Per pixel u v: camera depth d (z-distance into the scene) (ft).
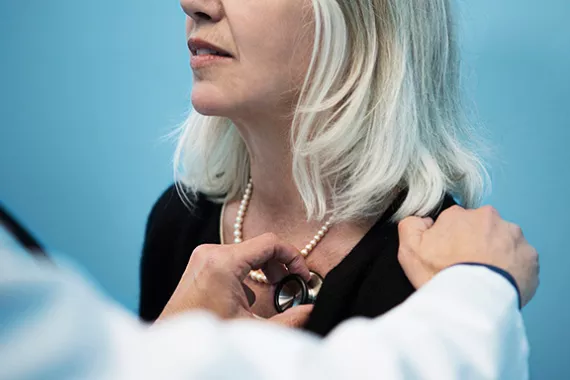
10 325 1.27
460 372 1.66
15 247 1.37
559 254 6.19
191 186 3.93
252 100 3.07
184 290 2.78
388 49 3.15
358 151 3.23
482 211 2.83
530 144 6.29
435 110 3.38
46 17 8.34
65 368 1.27
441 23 3.31
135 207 7.96
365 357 1.54
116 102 8.16
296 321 3.04
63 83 8.29
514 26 6.28
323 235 3.35
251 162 3.50
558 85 6.26
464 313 1.80
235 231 3.67
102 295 1.46
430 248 2.74
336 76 3.10
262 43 2.98
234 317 2.77
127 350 1.37
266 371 1.43
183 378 1.34
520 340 1.98
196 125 3.92
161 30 8.02
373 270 3.08
